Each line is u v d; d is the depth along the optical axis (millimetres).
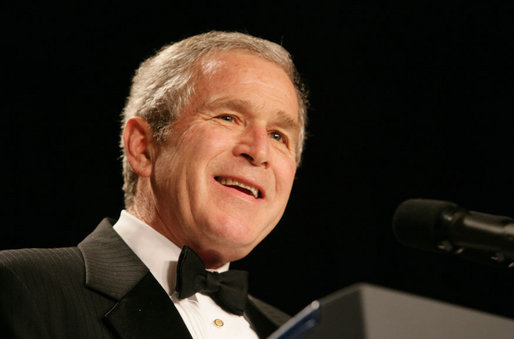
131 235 4715
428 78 10859
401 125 10945
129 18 9773
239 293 4684
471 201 10766
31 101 9656
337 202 10891
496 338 2369
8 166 9438
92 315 3996
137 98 5125
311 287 10609
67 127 9750
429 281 10672
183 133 4715
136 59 9867
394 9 10508
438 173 10891
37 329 3768
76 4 9586
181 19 9852
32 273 4031
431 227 3178
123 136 5008
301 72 10477
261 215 4699
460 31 10633
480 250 3086
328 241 10797
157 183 4758
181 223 4637
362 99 10852
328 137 10852
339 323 2207
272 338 2371
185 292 4379
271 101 4789
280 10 10133
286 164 4859
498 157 10727
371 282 10688
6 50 9539
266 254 10633
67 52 9734
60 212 9508
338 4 10352
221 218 4559
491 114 10781
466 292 10570
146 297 4152
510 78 10680
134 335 3947
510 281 10414
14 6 9414
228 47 4996
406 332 2174
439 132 10914
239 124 4762
